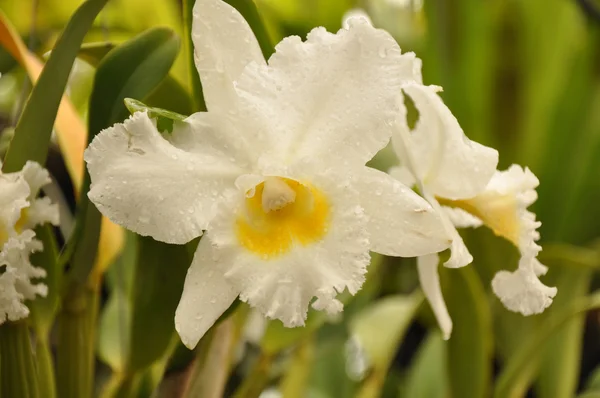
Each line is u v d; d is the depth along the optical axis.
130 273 0.71
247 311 0.67
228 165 0.56
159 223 0.55
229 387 0.93
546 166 0.95
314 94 0.56
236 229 0.56
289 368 0.76
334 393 0.92
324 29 0.56
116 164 0.54
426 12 0.92
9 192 0.56
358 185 0.56
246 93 0.56
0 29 0.61
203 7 0.56
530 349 0.73
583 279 0.86
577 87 0.92
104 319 0.71
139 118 0.54
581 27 0.91
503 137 0.94
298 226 0.57
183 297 0.56
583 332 1.06
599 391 0.81
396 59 0.56
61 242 0.88
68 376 0.61
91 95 0.59
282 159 0.57
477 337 0.70
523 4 0.90
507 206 0.60
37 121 0.58
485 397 0.71
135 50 0.59
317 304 0.55
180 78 0.72
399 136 0.58
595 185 0.93
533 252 0.59
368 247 0.56
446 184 0.59
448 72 0.92
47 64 0.57
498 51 0.91
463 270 0.68
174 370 0.60
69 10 0.91
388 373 1.02
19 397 0.59
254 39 0.56
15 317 0.56
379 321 0.79
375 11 1.06
